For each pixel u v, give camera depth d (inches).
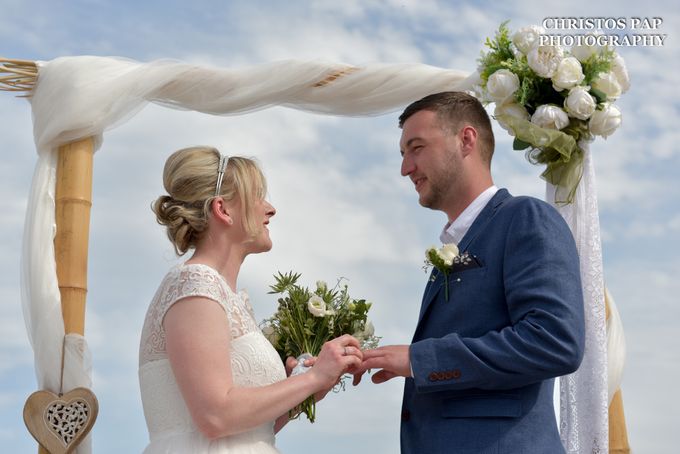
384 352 118.4
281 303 135.8
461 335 119.7
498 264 119.1
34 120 179.0
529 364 110.0
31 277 172.4
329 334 132.8
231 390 110.9
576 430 146.9
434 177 126.4
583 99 139.9
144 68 179.5
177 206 122.6
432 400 119.7
